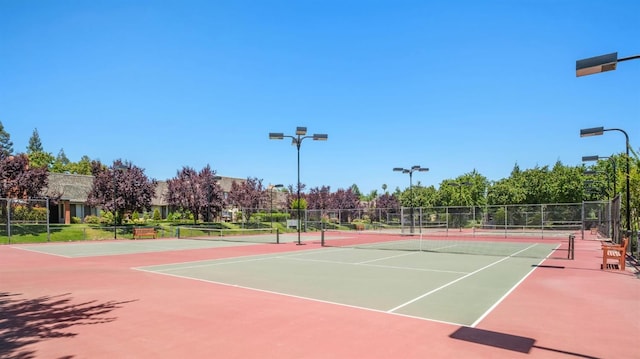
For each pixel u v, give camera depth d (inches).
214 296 389.1
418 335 261.3
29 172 1393.9
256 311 326.6
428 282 473.1
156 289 428.8
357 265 645.3
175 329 275.9
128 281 484.4
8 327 284.7
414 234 1637.6
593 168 2199.8
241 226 1925.4
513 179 2475.4
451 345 241.4
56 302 365.4
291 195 2815.0
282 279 497.4
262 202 2314.2
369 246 1069.1
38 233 1328.7
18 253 886.4
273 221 2146.9
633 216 1034.7
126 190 1535.4
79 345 244.5
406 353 227.5
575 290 422.3
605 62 390.6
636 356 225.9
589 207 1483.8
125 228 1555.1
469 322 293.1
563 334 265.1
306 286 445.7
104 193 1550.2
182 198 1798.7
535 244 1123.9
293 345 241.8
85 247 1064.8
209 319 302.0
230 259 746.8
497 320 299.0
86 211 1989.4
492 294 399.5
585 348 238.1
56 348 239.5
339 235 1647.4
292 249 983.0
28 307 346.3
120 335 263.6
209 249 988.6
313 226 2022.6
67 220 1860.2
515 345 242.2
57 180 1978.3
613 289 428.1
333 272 560.7
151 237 1507.1
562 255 807.7
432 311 326.6
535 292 410.6
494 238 1390.3
